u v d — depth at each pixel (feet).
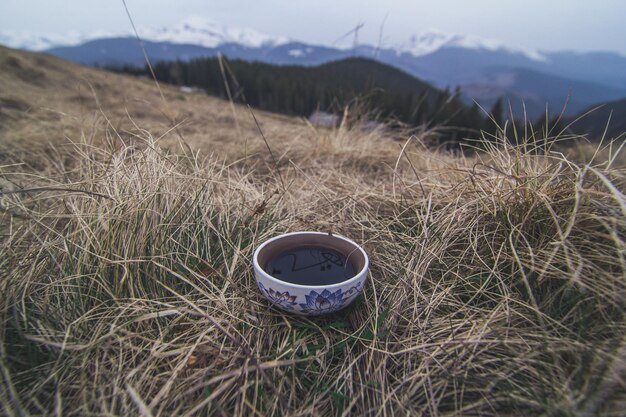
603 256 3.17
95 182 4.38
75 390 2.60
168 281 3.61
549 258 3.24
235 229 4.51
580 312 2.91
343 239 3.67
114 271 3.51
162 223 3.90
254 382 2.68
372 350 2.95
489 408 2.52
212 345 2.95
